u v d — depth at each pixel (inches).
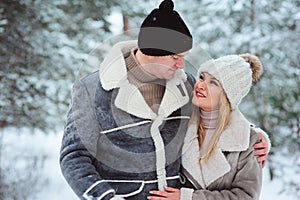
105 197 56.3
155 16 57.4
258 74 73.0
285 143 167.8
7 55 192.5
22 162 182.1
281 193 154.3
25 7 193.6
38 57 195.0
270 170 161.9
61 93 193.6
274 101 170.1
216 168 64.2
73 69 196.9
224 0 185.6
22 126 192.7
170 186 62.1
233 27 187.0
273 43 179.0
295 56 180.2
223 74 63.4
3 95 190.7
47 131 193.5
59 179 178.4
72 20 200.4
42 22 196.2
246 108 181.3
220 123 63.8
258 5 184.1
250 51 181.2
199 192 62.4
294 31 181.9
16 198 162.9
